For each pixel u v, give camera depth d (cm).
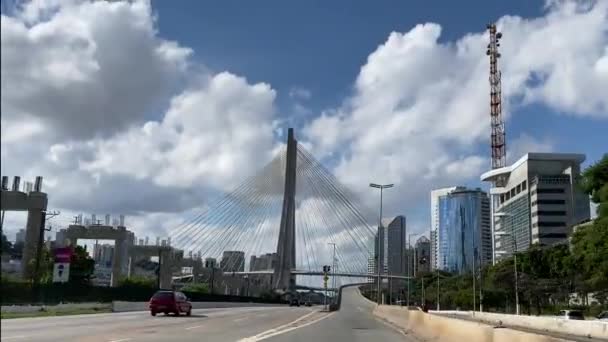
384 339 2648
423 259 11956
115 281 9512
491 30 19000
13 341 1947
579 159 15500
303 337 2580
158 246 10894
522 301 9844
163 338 2248
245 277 13888
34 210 4875
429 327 2692
